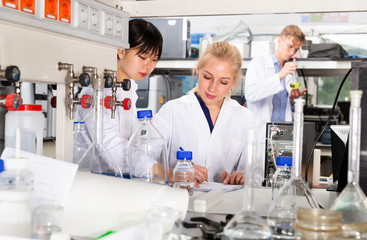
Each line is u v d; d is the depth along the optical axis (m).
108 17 1.76
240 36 4.27
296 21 4.70
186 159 1.73
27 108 1.38
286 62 4.05
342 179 1.70
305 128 2.11
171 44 4.11
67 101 1.58
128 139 2.36
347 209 1.03
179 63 4.12
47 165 1.17
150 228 0.86
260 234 0.93
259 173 2.37
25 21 1.30
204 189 1.84
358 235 1.01
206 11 2.54
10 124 1.38
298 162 1.13
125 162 2.13
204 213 1.37
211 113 3.07
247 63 4.12
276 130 2.32
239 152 3.11
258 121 4.01
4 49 1.25
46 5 1.38
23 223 0.93
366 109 1.41
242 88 4.08
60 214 0.95
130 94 2.74
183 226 1.13
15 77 1.22
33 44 1.37
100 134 1.53
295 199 1.10
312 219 0.94
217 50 3.07
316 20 4.79
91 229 1.13
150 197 1.13
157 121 3.07
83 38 1.61
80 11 1.56
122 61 2.74
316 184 2.29
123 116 2.37
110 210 1.13
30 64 1.36
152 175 1.76
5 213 0.91
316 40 4.38
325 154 4.31
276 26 4.67
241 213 0.97
